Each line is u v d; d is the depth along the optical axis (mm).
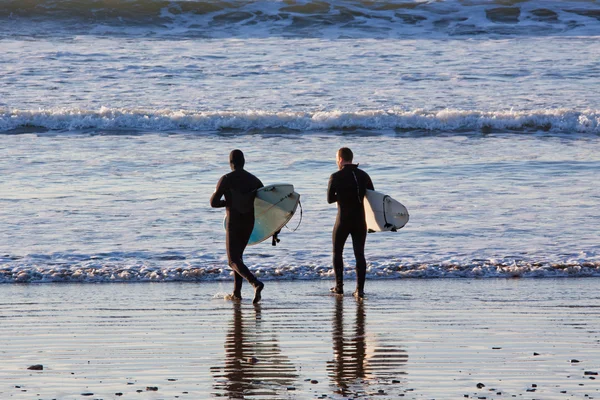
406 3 177000
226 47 147125
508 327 27703
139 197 59812
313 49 145500
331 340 25906
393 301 32938
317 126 98625
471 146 87312
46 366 22500
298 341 25797
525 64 134125
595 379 21031
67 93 113688
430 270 39500
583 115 100000
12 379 21078
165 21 166250
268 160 77438
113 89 116812
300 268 39969
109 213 54219
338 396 19594
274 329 27672
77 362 22984
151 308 31375
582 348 24547
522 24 168000
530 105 107562
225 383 20828
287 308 31609
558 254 42812
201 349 24672
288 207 35969
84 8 167375
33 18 164125
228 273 38969
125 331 27219
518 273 39094
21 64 130125
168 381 21000
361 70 129750
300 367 22500
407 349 24578
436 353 24031
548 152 82500
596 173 69812
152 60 135375
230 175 34688
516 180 66812
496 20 170125
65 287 36125
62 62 132625
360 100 110750
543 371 21859
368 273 39188
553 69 130500
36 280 37719
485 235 47844
